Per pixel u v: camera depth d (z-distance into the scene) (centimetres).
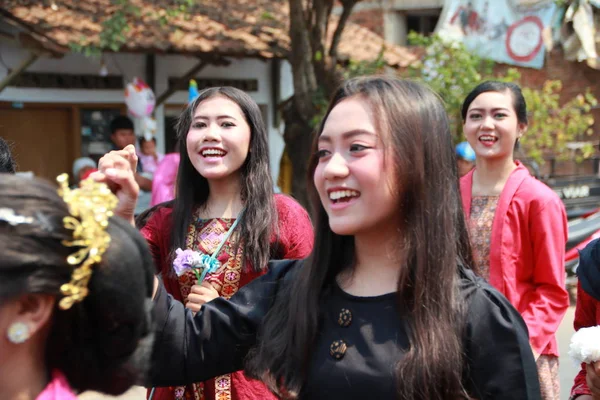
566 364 643
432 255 196
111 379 158
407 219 199
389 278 205
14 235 136
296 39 926
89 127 987
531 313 365
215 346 225
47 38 817
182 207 341
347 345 197
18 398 146
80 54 966
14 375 145
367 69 965
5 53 910
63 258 141
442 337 191
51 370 152
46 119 962
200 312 229
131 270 153
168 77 1040
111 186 214
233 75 1088
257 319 225
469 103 412
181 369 225
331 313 205
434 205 199
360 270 209
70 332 151
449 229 200
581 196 1019
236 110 342
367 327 198
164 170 656
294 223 343
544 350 368
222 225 336
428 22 1410
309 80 941
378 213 198
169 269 335
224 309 229
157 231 345
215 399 309
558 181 998
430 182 199
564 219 383
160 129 1031
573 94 1320
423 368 187
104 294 149
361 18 1417
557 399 373
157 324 219
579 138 1295
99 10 931
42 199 142
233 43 950
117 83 996
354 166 197
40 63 940
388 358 192
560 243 375
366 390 191
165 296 226
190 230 339
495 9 1315
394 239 204
